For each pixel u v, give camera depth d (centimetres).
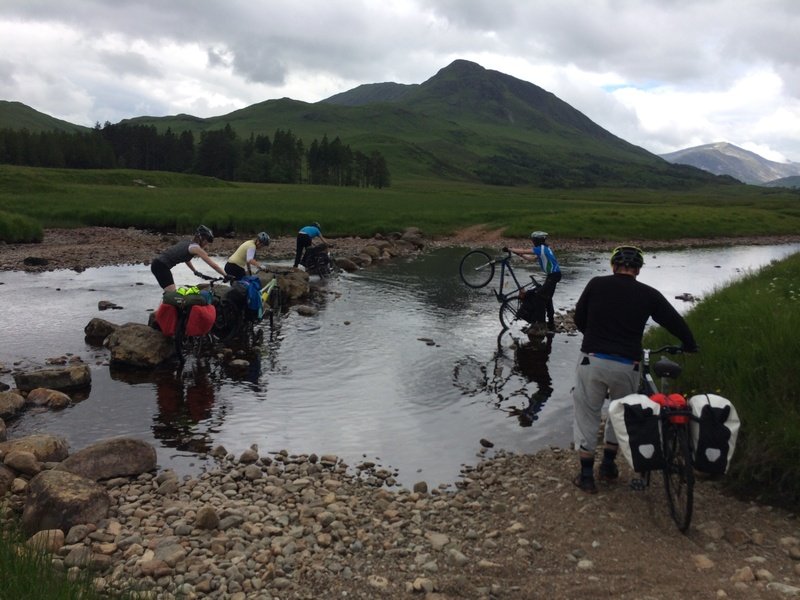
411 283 2330
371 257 3102
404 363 1280
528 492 699
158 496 699
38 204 4869
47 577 449
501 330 1586
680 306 1958
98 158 16788
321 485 735
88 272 2409
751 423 700
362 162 19238
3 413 935
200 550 566
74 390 1075
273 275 1723
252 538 596
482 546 574
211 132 19212
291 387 1117
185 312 1225
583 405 669
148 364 1198
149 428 917
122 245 3272
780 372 764
